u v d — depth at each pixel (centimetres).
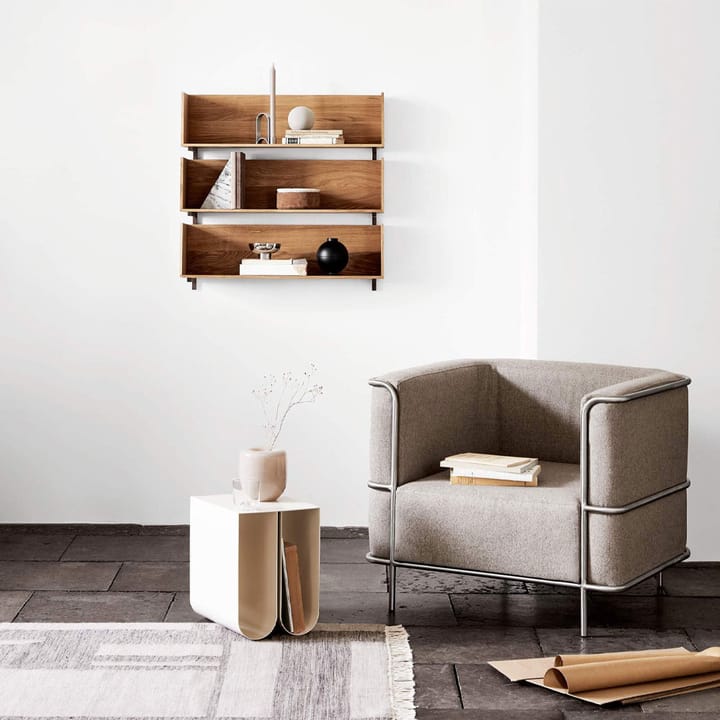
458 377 378
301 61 447
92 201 452
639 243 405
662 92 401
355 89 448
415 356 454
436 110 447
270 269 436
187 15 447
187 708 271
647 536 332
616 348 408
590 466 318
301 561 335
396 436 341
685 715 272
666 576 393
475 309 452
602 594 369
